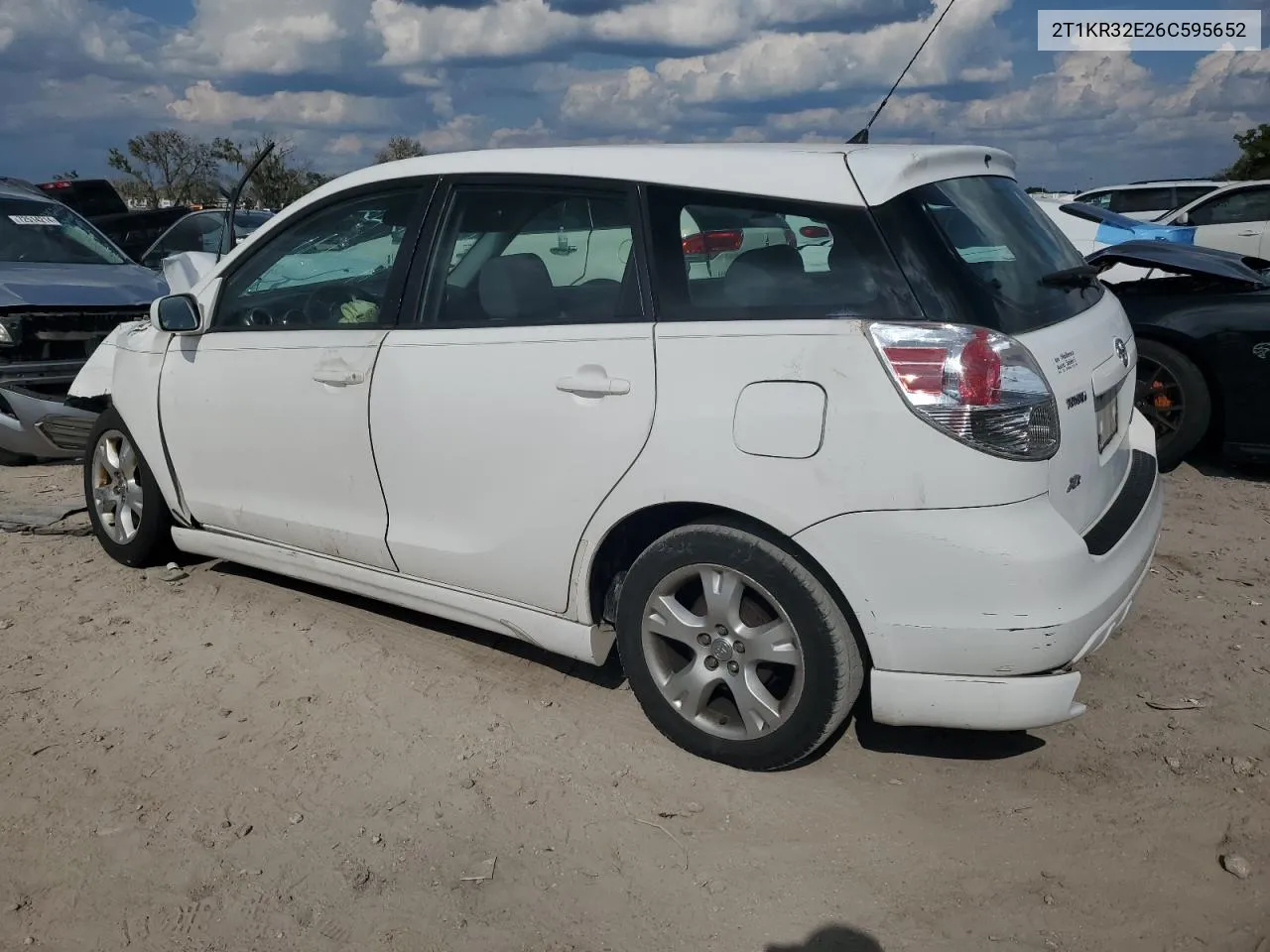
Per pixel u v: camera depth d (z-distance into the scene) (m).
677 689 3.21
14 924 2.58
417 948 2.51
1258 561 4.84
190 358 4.23
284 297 4.01
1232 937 2.50
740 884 2.72
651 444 2.99
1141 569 3.10
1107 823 2.94
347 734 3.43
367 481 3.69
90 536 5.32
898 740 3.37
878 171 2.88
